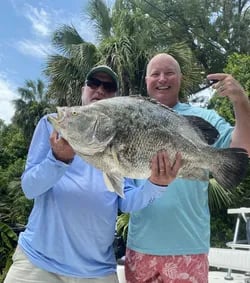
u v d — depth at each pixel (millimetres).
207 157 1958
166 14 15664
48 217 2299
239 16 16766
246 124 2166
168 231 2385
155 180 1924
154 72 2662
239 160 1943
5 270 8680
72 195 2303
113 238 2428
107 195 2363
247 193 8922
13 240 9133
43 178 2100
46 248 2260
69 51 11406
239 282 3859
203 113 2543
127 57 10633
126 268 2535
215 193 8383
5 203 11227
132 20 11961
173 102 2672
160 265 2379
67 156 2049
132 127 1881
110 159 1862
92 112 1875
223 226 8906
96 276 2301
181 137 1940
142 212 2455
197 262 2383
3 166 22562
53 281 2250
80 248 2283
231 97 2186
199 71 11828
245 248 4492
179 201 2402
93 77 2674
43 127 2318
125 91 10750
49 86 11789
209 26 16578
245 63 9672
